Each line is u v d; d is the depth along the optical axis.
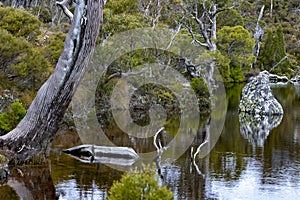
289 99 29.28
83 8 10.95
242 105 23.02
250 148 14.16
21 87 16.16
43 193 9.19
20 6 29.69
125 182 6.09
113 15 21.30
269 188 9.82
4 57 15.50
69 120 16.89
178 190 9.53
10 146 11.59
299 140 15.51
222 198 9.09
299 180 10.48
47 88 11.47
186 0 30.28
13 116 12.95
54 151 13.09
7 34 15.35
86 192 9.30
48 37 19.69
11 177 10.27
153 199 5.91
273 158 12.73
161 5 28.03
